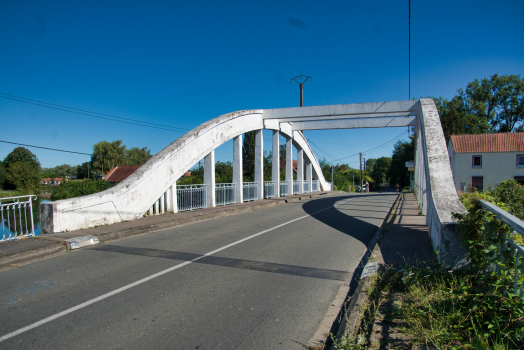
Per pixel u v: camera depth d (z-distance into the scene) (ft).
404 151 200.95
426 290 12.59
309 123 73.36
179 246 23.26
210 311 12.33
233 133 51.72
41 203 26.22
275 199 63.52
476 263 13.14
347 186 156.04
